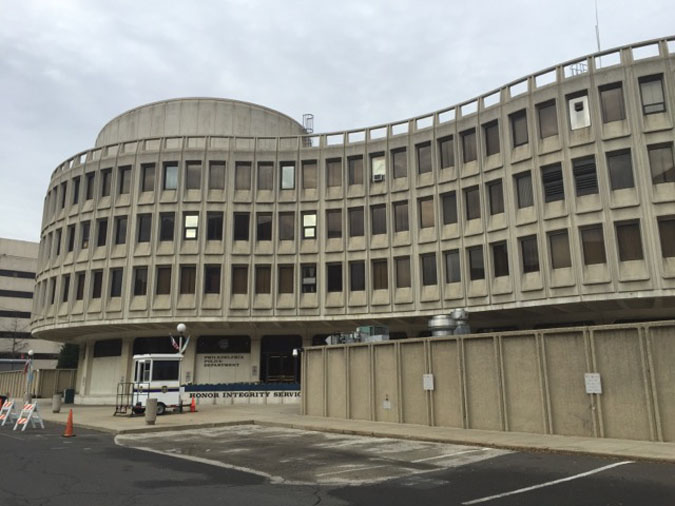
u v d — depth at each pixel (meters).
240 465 12.33
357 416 21.95
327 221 36.34
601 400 15.30
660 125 25.56
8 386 58.38
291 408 29.78
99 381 40.94
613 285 25.61
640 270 25.23
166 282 35.81
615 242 25.83
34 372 51.34
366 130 36.59
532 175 28.75
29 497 8.99
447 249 32.03
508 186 29.75
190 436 18.55
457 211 31.95
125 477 10.84
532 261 28.77
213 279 36.06
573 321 30.06
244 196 36.97
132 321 35.22
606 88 27.23
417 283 32.94
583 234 27.03
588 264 26.66
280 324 36.75
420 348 20.02
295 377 38.44
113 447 15.79
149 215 36.75
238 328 37.91
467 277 31.06
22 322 93.44
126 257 36.03
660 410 14.26
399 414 20.23
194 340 38.53
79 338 43.75
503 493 9.04
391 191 34.81
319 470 11.57
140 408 26.14
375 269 34.75
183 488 9.73
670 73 25.75
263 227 36.88
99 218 37.25
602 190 26.41
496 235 30.03
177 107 41.75
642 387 14.68
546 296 27.55
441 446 15.07
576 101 27.92
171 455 14.04
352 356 22.55
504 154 30.14
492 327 32.81
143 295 35.62
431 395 19.33
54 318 37.53
